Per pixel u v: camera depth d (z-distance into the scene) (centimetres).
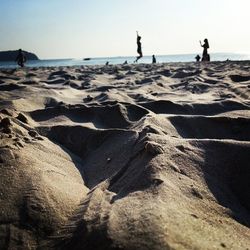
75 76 1009
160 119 349
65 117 392
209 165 218
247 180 212
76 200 187
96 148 297
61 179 213
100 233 141
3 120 298
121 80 916
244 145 239
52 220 164
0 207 169
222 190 199
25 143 265
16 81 852
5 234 154
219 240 139
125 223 144
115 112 390
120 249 128
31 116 393
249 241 148
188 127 348
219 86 673
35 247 149
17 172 200
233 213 175
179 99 527
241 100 477
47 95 564
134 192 180
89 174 249
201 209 168
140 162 219
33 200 175
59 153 276
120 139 289
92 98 548
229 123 349
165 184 181
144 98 527
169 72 1097
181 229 138
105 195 188
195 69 1170
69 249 143
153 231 133
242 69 1077
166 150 226
